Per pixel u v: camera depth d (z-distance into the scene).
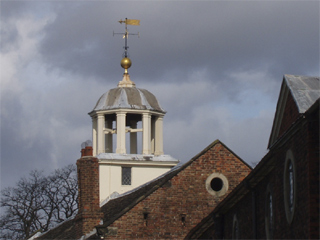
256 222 42.91
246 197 45.12
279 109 36.66
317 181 32.50
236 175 58.56
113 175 73.38
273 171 39.66
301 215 33.66
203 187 58.09
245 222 45.22
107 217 60.44
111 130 76.88
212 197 58.03
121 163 73.62
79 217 61.62
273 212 39.06
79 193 62.62
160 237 56.84
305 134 33.16
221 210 49.09
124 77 79.56
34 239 74.12
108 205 67.50
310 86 35.19
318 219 32.31
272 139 38.41
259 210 42.44
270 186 40.09
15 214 98.69
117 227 56.47
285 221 36.06
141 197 57.19
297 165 34.25
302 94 34.62
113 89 77.56
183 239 56.97
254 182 42.44
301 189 33.66
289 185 35.84
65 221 74.94
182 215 57.44
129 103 75.75
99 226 56.38
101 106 76.06
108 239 56.16
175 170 61.19
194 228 53.28
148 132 75.56
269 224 40.50
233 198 46.31
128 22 80.19
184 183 57.94
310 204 32.41
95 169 62.50
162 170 74.31
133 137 78.75
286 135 35.25
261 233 41.97
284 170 36.09
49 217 99.31
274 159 38.56
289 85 35.19
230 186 58.34
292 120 35.00
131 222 56.72
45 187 100.06
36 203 99.69
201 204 57.81
